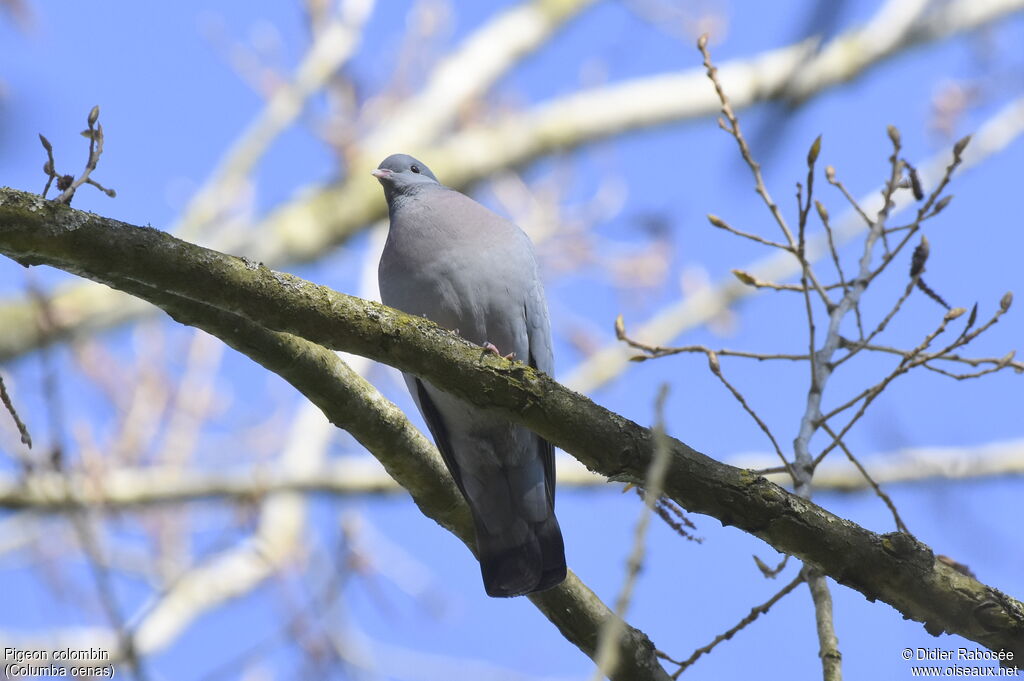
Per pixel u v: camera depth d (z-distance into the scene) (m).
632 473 6.44
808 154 7.48
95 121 5.99
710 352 7.55
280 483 14.30
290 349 6.89
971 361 7.24
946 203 7.54
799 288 7.77
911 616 6.54
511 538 8.30
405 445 7.51
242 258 6.18
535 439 8.44
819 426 7.36
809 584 7.02
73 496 8.33
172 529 15.30
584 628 7.70
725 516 6.46
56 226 5.82
